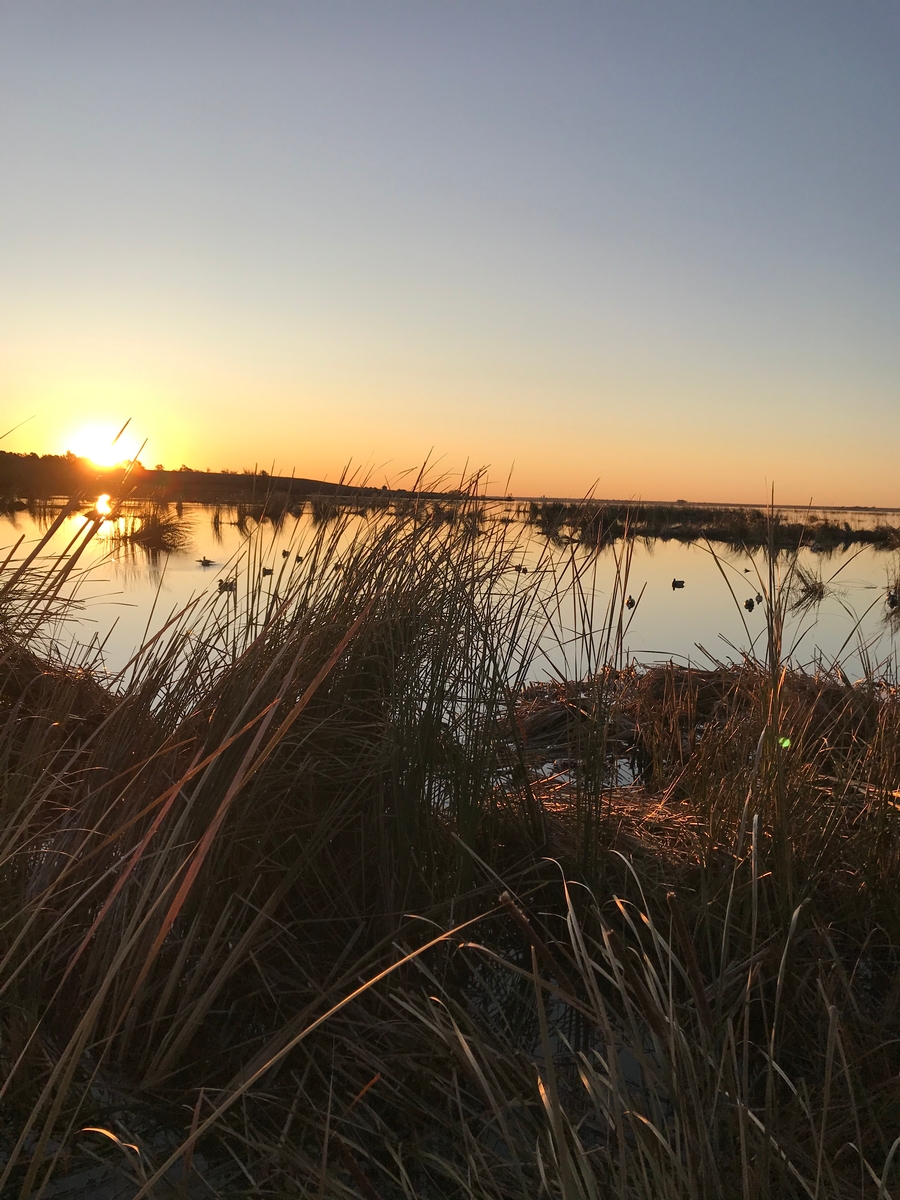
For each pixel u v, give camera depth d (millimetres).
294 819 2338
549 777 3250
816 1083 1804
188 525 15930
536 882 2449
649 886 2504
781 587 2729
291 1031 1750
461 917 2209
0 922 1817
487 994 2098
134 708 2309
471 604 2785
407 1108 1697
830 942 2025
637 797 3562
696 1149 1402
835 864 2586
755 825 1722
